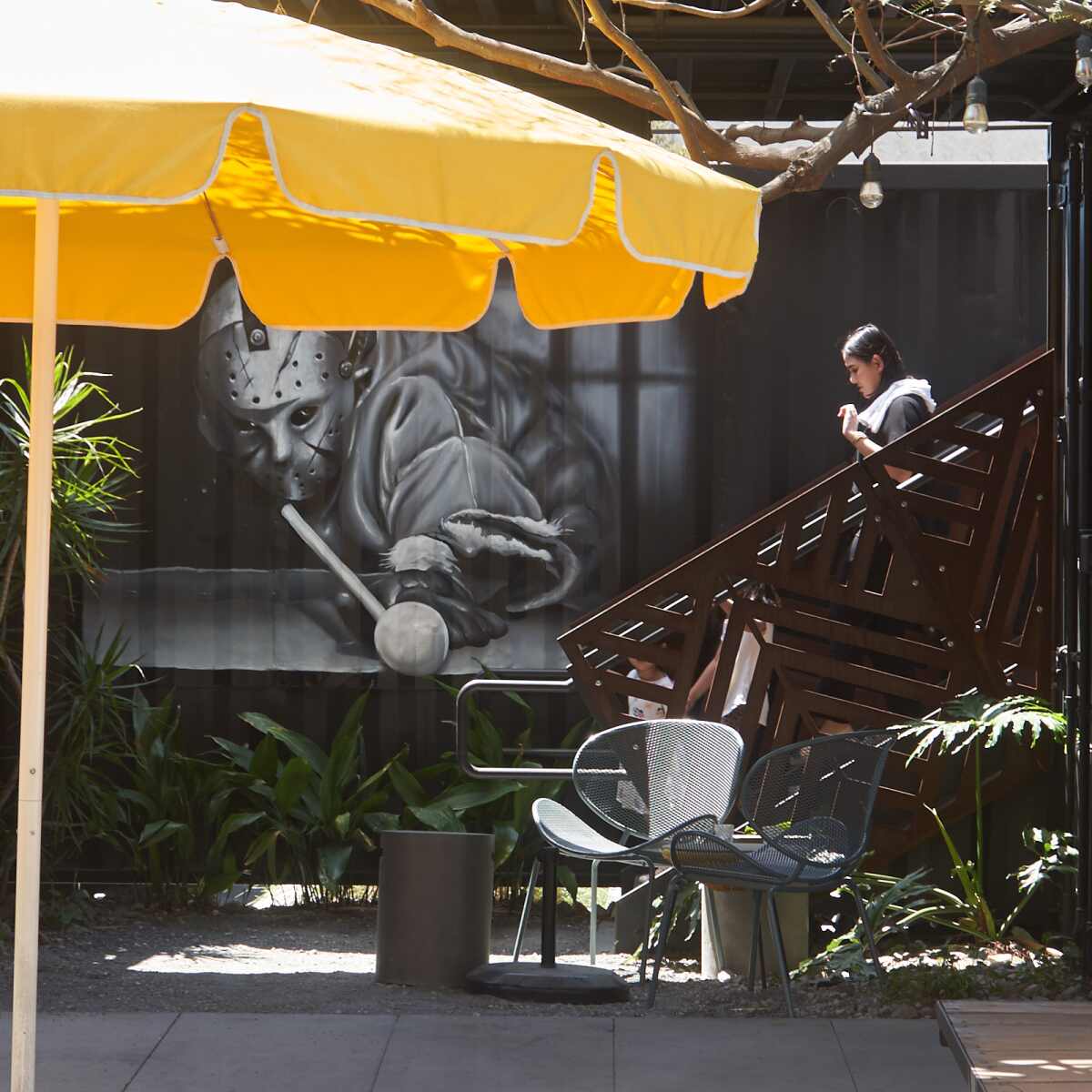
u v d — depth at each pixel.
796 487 11.14
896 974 7.84
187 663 11.16
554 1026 7.03
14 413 9.52
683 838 7.36
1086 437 8.28
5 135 3.91
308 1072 6.23
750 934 8.47
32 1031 4.87
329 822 10.55
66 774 9.78
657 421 11.23
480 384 11.28
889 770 8.95
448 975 8.10
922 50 9.33
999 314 11.14
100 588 11.11
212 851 10.41
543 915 8.09
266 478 11.23
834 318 11.19
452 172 4.27
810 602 9.99
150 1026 6.97
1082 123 8.29
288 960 9.06
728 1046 6.67
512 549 11.23
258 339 11.24
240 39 4.91
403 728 11.16
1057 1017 6.35
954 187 11.16
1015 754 8.88
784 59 9.41
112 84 4.11
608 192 5.80
